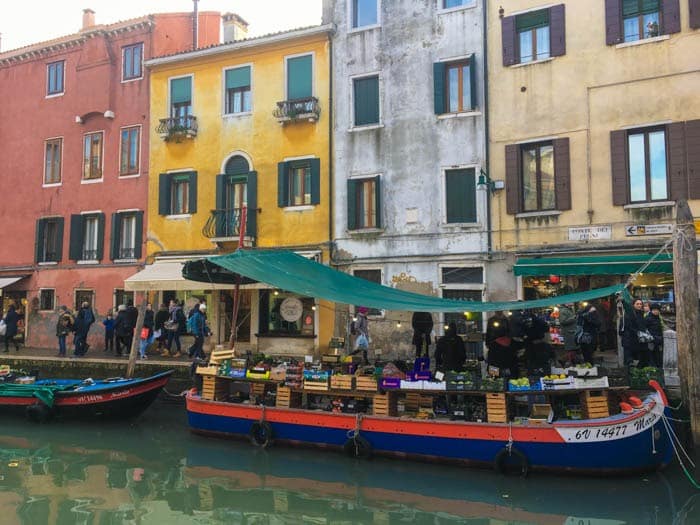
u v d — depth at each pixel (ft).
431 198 49.67
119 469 30.50
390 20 52.31
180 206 60.90
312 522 23.54
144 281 54.49
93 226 65.62
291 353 53.57
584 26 45.14
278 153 55.93
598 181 43.91
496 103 47.93
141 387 39.45
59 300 65.87
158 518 24.18
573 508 24.08
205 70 59.88
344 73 53.72
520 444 27.25
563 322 36.35
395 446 29.86
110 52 65.26
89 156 66.23
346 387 31.73
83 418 40.83
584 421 26.53
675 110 41.93
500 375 30.45
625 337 34.12
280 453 31.86
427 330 43.78
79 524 23.56
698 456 27.94
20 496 26.78
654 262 39.29
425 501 25.26
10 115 71.61
